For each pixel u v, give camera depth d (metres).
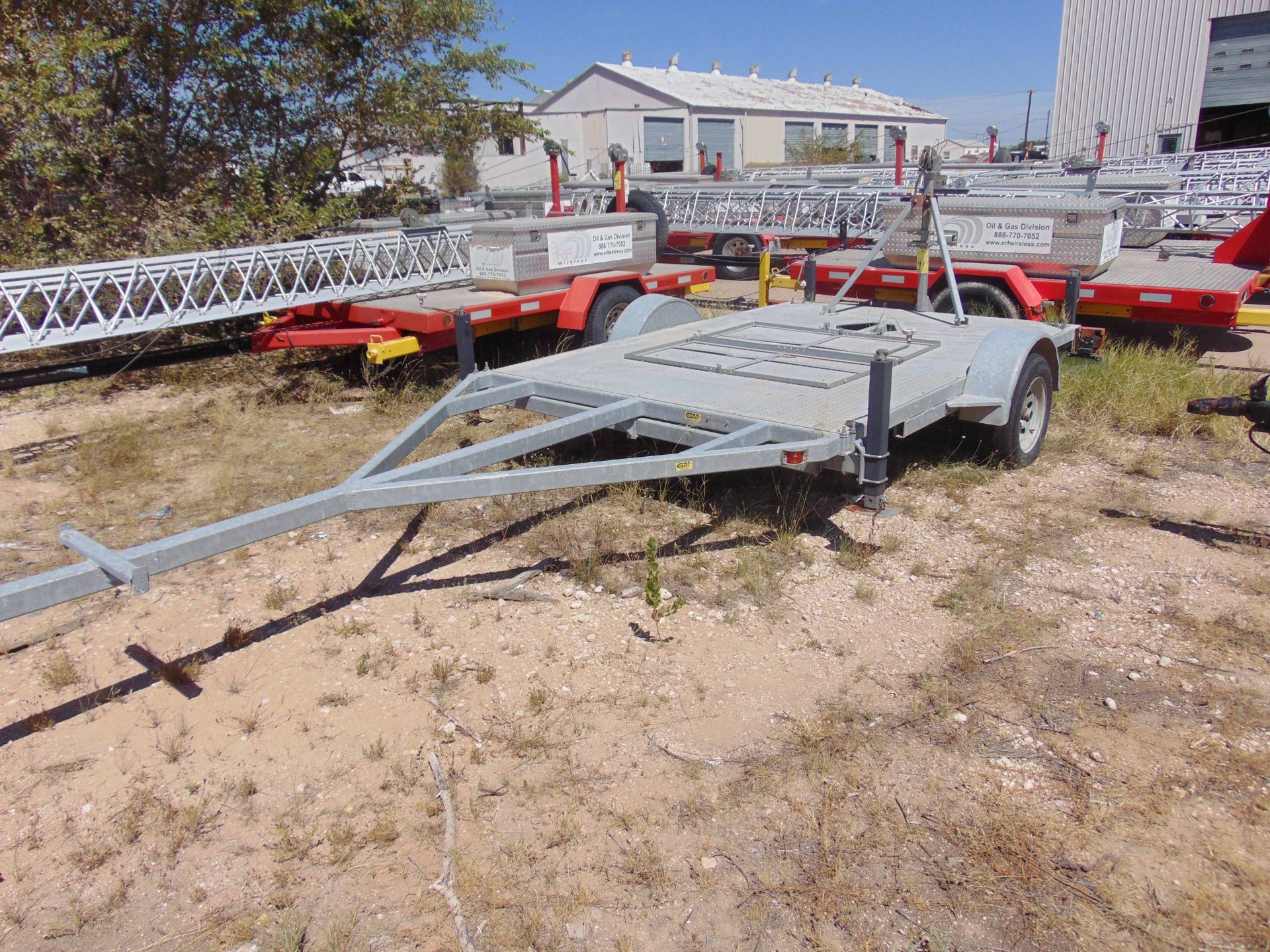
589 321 8.11
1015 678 3.41
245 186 12.30
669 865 2.61
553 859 2.65
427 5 13.45
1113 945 2.30
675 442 4.75
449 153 15.55
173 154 13.01
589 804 2.86
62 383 8.16
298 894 2.57
